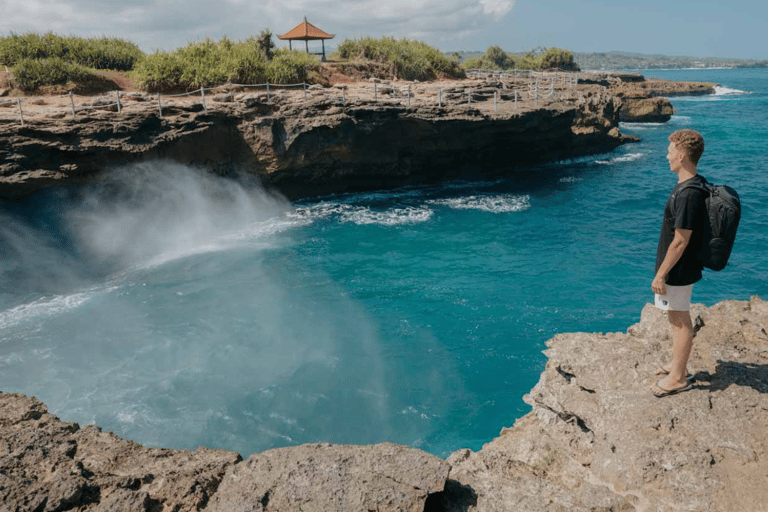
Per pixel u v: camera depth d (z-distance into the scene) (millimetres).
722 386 4031
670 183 27547
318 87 28438
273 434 9391
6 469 3262
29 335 12969
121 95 23688
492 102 31609
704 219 3445
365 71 36562
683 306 3785
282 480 3219
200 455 3664
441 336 12609
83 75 25781
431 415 9844
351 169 26062
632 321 12953
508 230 20703
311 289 15570
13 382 10914
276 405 10141
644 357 4602
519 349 11898
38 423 3861
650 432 3729
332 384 10789
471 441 9180
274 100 24266
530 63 79188
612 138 36969
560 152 34000
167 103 21891
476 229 20906
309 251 18938
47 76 24766
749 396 3848
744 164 32094
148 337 12805
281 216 23516
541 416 4691
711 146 39250
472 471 3934
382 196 26609
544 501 3283
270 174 24141
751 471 3271
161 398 10352
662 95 96250
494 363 11414
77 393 10508
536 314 13508
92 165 18641
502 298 14508
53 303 14945
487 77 43156
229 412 9930
